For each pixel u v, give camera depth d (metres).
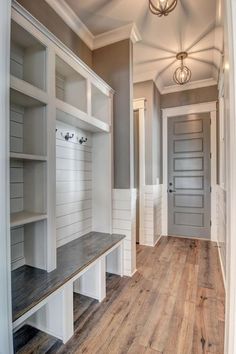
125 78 2.54
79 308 1.91
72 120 2.04
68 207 2.25
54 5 2.03
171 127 4.13
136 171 3.71
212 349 1.47
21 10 1.34
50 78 1.60
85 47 2.59
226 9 0.85
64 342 1.53
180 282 2.37
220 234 3.02
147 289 2.23
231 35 0.79
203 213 3.91
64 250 2.04
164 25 2.40
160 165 4.13
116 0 2.04
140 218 3.66
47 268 1.61
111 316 1.81
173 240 3.88
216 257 3.09
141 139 3.63
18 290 1.36
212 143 3.81
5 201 0.97
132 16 2.26
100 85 2.32
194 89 3.94
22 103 1.57
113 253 2.56
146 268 2.73
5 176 0.97
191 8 2.13
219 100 3.35
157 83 3.79
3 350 0.96
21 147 1.67
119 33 2.51
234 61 0.79
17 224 1.34
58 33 2.11
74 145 2.33
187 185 4.02
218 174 3.57
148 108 3.57
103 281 2.06
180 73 3.05
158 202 3.96
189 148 4.00
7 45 0.98
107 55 2.64
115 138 2.61
